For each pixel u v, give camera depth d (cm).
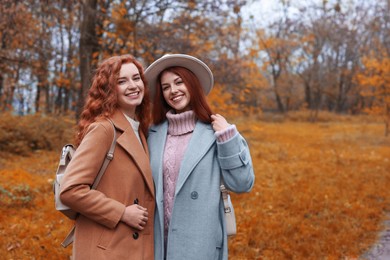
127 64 239
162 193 236
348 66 4431
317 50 3834
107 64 237
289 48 3866
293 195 754
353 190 812
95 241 215
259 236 518
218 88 975
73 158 217
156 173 239
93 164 215
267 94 4309
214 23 1065
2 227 512
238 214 623
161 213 233
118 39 1018
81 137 233
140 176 228
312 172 1007
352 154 1362
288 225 566
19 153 1052
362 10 3856
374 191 805
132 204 223
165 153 245
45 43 1398
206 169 237
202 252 228
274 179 916
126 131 231
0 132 1064
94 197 211
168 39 988
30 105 2245
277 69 4147
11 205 597
